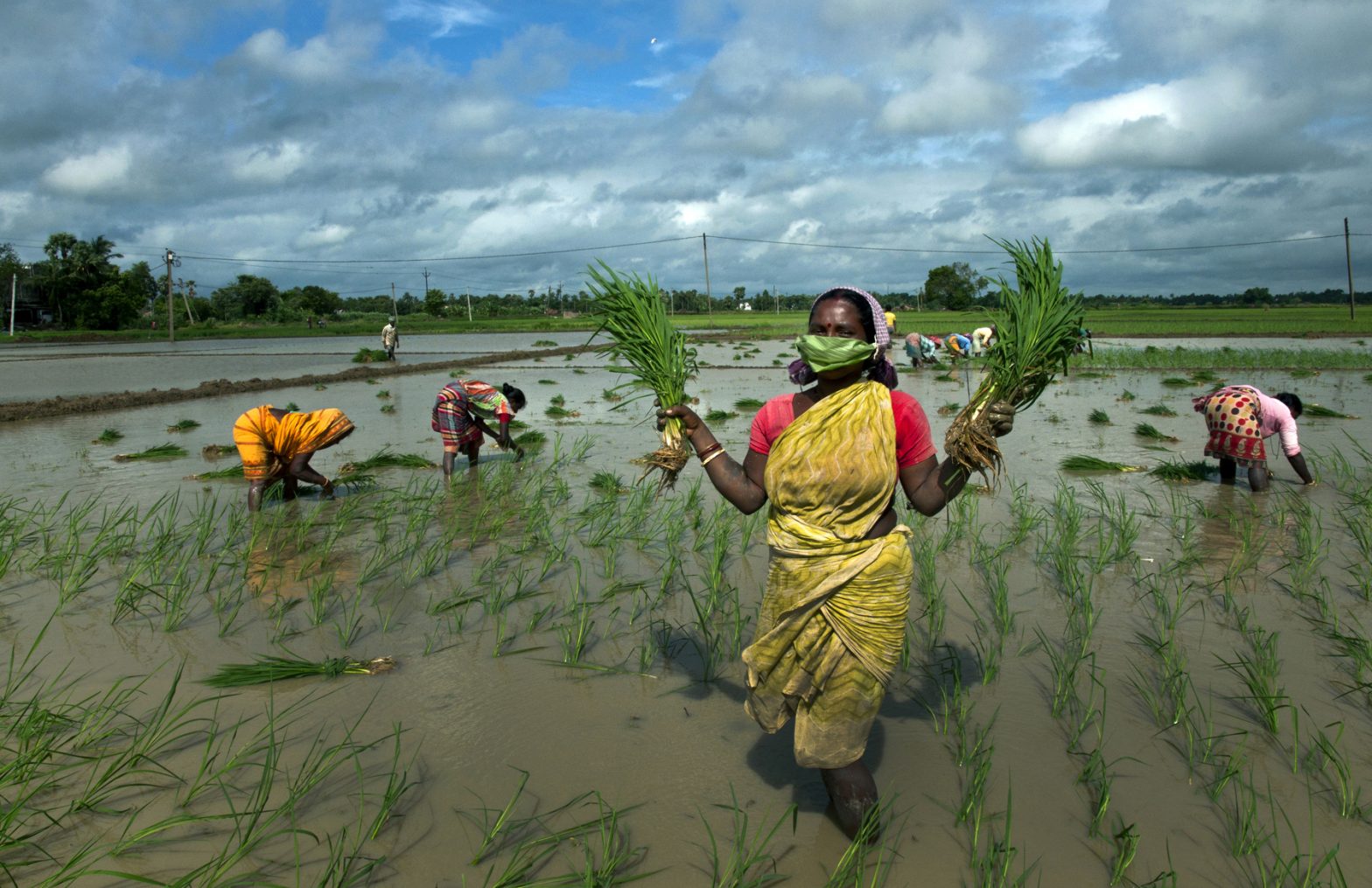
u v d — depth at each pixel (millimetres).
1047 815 2906
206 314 109000
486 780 3146
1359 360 21688
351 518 6973
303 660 4168
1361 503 6777
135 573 5324
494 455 10047
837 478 2588
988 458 2648
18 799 2992
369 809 2953
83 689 3854
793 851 2740
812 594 2596
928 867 2656
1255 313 80688
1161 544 6020
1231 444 7656
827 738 2666
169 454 10016
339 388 19281
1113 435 11125
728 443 10867
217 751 3322
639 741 3432
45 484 8406
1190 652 4195
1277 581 5199
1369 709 3588
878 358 2777
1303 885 2520
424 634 4535
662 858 2701
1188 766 3193
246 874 2600
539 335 59969
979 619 4695
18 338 61656
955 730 3492
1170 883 2549
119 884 2551
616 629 4594
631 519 6797
